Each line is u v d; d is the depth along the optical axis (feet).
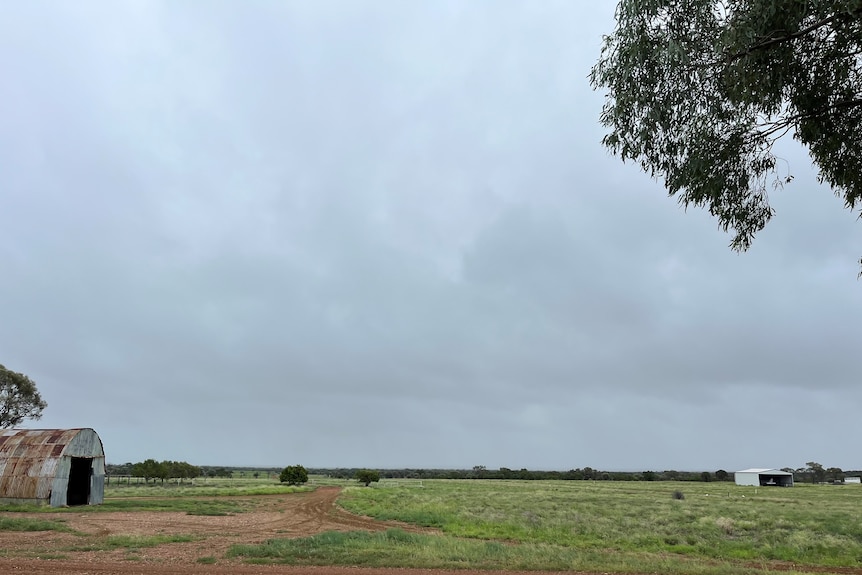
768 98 28.40
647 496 179.11
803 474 474.08
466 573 42.42
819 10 24.47
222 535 70.74
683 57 26.84
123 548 56.70
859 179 29.68
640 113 30.55
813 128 29.30
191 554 52.70
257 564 46.57
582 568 44.60
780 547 66.49
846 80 27.30
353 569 43.78
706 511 116.67
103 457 131.85
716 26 27.14
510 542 68.90
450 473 580.30
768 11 24.79
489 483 321.52
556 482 351.46
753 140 30.45
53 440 123.13
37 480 117.29
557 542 68.49
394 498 159.94
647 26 28.68
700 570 44.21
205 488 210.79
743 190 31.65
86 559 48.55
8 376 218.59
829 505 139.54
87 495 125.49
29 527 73.51
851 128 28.78
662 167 31.94
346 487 247.91
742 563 54.19
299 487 238.27
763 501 157.69
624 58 29.66
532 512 110.63
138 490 190.39
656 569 44.52
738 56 26.78
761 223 32.19
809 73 27.63
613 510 117.91
